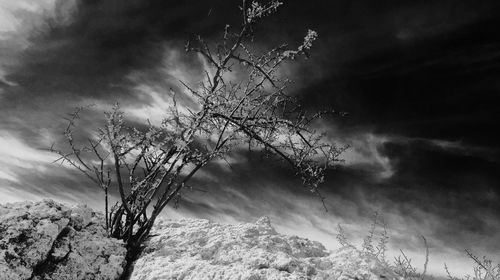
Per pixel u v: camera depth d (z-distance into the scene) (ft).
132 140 16.14
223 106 18.01
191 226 17.78
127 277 13.92
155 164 17.10
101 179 16.21
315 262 14.64
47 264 12.46
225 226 17.51
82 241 13.74
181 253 14.96
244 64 18.54
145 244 15.87
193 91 17.97
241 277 12.52
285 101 18.62
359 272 13.69
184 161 16.74
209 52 18.45
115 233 15.65
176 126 16.57
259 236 16.15
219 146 17.61
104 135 15.42
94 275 13.02
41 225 12.84
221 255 14.30
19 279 11.48
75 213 14.65
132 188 16.35
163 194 16.20
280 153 18.51
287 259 13.48
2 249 11.85
